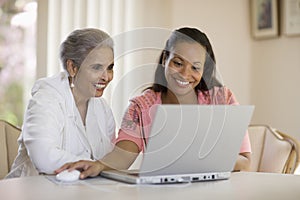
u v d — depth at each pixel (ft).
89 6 10.16
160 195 3.93
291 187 4.37
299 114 10.21
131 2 10.45
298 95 10.22
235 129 4.56
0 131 7.28
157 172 4.42
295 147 7.48
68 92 5.68
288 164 7.37
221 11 10.94
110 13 10.24
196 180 4.63
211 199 3.80
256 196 3.94
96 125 5.42
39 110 5.47
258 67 10.87
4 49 10.95
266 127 8.20
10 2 10.98
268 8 10.53
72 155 5.27
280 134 8.00
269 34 10.53
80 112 5.70
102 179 4.70
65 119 5.60
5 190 4.09
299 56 10.19
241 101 10.96
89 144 5.46
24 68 10.98
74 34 5.82
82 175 4.66
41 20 9.97
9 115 10.90
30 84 10.95
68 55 5.77
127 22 10.41
